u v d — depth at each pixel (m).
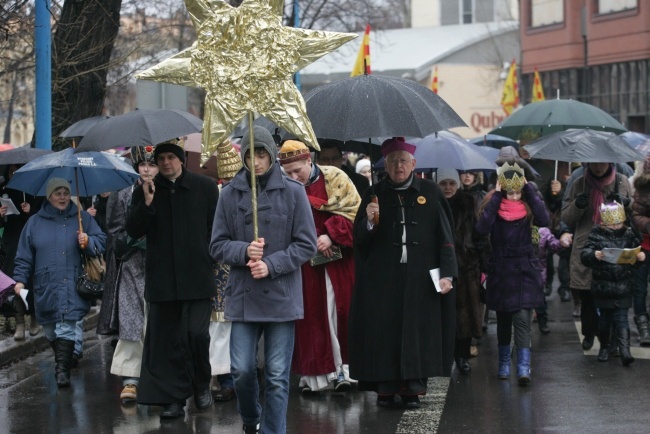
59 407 14.70
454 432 12.98
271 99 11.55
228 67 11.54
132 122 13.66
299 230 11.58
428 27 89.06
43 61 20.50
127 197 15.08
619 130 22.89
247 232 11.60
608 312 17.47
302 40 11.54
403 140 14.07
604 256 16.88
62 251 16.11
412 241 14.03
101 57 24.03
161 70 11.54
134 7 33.12
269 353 11.55
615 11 65.94
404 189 14.16
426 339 13.94
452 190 16.91
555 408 14.20
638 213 18.28
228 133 11.56
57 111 23.72
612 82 66.50
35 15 20.72
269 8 11.55
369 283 14.13
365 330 14.10
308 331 15.12
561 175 23.59
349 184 15.18
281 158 15.02
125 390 14.88
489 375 16.64
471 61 79.88
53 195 16.22
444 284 13.90
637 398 14.76
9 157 19.11
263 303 11.39
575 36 69.94
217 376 15.10
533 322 22.00
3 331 20.34
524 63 75.94
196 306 13.55
